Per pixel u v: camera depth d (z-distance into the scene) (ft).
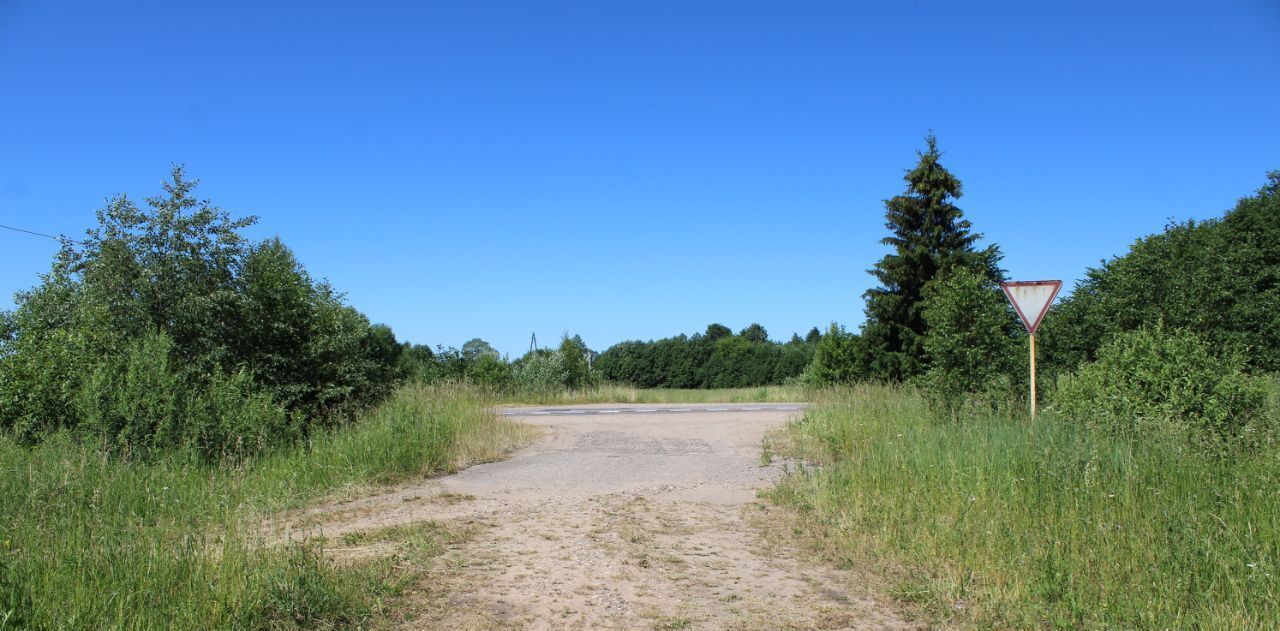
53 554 17.04
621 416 72.64
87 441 33.88
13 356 40.01
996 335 43.80
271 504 28.32
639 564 21.43
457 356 110.42
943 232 102.06
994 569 19.42
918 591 18.75
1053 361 67.36
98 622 14.39
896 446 32.42
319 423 45.73
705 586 19.62
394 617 16.75
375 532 24.61
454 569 20.51
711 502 30.89
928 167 103.09
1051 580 18.10
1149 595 16.78
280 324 48.29
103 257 43.73
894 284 103.45
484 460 42.80
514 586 19.22
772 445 46.73
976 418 36.32
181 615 14.89
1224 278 60.64
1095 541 19.57
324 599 16.51
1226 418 28.73
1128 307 60.34
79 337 40.65
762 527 26.22
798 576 20.54
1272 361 63.82
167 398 37.32
